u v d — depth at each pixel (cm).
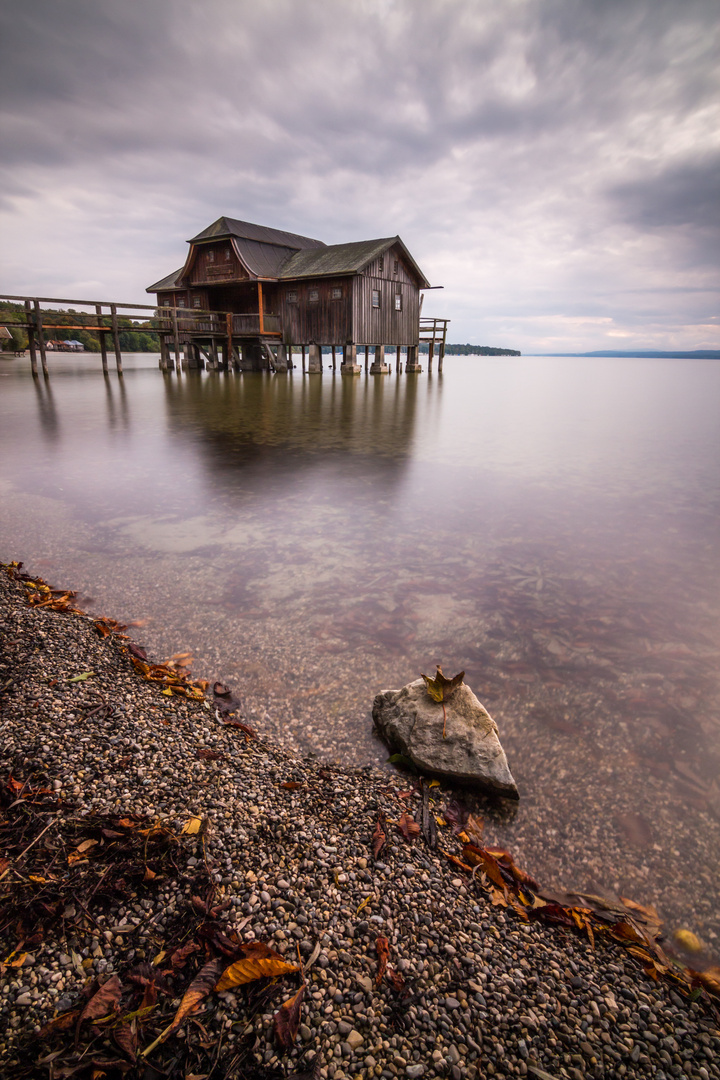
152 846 169
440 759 221
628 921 166
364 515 556
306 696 271
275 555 444
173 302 2873
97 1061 115
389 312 2536
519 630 338
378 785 218
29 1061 114
